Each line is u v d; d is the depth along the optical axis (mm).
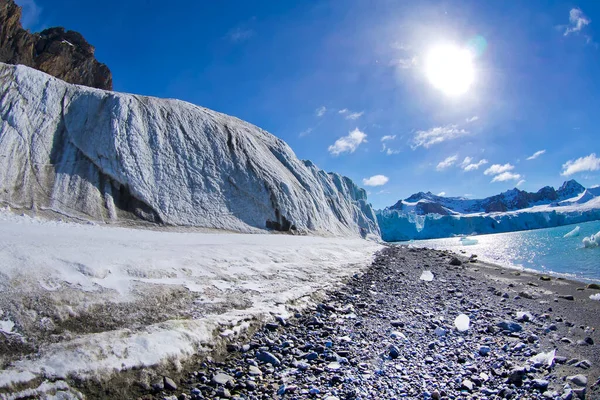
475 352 8312
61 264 9375
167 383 6566
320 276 17172
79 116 39594
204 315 9422
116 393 6133
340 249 31734
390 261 29062
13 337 6590
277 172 54969
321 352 8258
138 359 6844
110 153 37344
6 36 75438
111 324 7973
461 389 6469
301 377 6957
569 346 8742
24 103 36719
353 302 13172
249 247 20141
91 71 91000
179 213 37344
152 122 44656
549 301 14430
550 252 43438
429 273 21188
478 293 15852
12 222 19531
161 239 21172
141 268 11141
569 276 23484
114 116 41031
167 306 9484
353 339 9086
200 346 7949
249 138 58281
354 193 129875
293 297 12336
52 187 31297
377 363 7578
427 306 12891
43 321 7293
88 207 31516
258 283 13289
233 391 6488
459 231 155000
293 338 9094
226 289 11766
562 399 6094
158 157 41312
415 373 7105
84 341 6867
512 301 14273
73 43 89875
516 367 7414
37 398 5484
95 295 8766
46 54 80938
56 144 35594
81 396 5828
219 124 54031
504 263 32156
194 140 47281
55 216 28453
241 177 47625
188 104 55625
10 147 31844
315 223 53406
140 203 35562
